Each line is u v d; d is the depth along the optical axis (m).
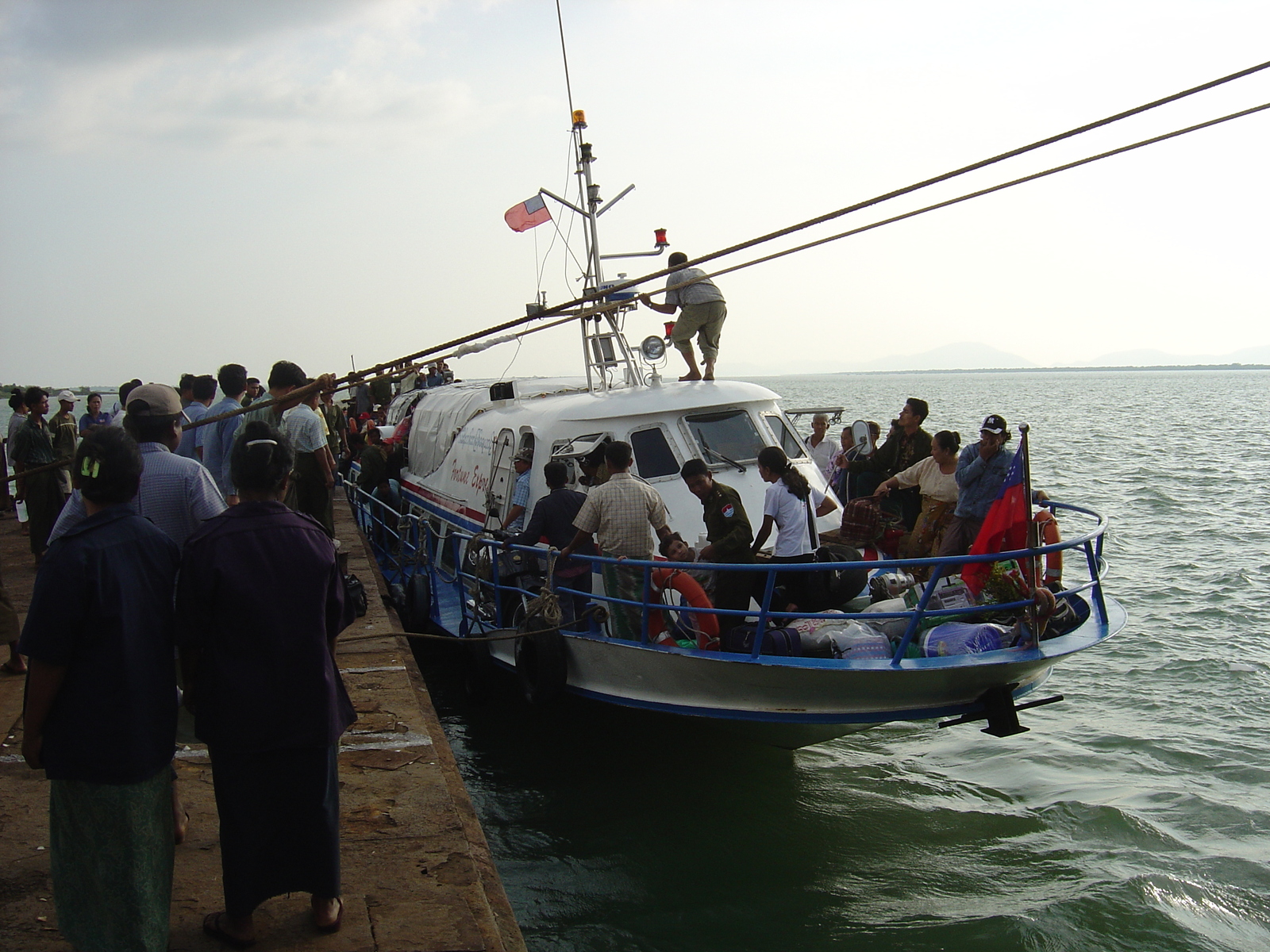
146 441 4.12
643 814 7.22
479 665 8.62
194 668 3.39
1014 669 6.18
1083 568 15.61
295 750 3.39
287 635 3.31
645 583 6.88
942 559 6.03
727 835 6.93
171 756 3.27
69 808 3.13
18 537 12.81
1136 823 7.05
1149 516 20.98
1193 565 15.59
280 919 3.80
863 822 7.17
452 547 10.48
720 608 7.09
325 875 3.54
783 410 9.57
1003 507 6.59
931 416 71.44
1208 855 6.66
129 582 3.13
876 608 7.04
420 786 5.17
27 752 3.11
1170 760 8.27
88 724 3.06
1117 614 7.00
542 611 7.38
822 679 6.22
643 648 6.75
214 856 4.34
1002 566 6.59
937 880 6.37
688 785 7.69
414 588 9.66
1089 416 71.00
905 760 8.39
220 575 3.23
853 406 87.31
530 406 9.55
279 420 7.24
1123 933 5.75
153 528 3.29
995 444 7.10
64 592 2.99
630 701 7.16
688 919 5.89
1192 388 183.88
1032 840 6.89
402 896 4.04
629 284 5.02
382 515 13.45
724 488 7.21
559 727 8.73
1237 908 6.01
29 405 12.16
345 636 8.03
